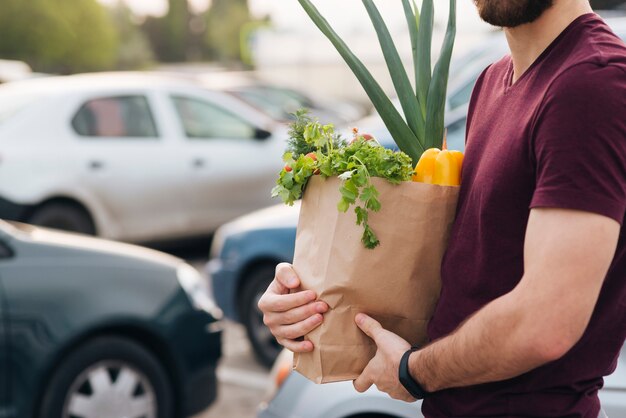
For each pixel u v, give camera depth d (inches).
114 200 321.4
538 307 51.3
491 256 56.9
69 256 159.3
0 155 302.2
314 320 64.3
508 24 57.1
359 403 115.6
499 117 58.9
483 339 54.2
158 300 163.5
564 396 57.7
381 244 62.7
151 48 3479.3
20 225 170.9
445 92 68.7
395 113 68.4
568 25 56.2
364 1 70.2
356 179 61.1
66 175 311.0
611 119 50.4
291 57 1032.2
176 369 165.3
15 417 148.6
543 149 52.1
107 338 158.9
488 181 56.4
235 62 2849.4
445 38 69.1
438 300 63.6
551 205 50.9
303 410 120.8
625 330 58.5
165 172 331.3
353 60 68.3
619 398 99.2
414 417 111.9
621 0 311.1
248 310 223.9
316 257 64.6
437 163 64.6
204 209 341.7
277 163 356.2
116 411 159.0
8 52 1736.0
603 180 50.3
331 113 639.8
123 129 328.2
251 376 218.8
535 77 56.3
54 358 151.6
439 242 63.4
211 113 349.4
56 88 323.9
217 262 229.3
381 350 62.6
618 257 55.9
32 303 151.3
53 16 1761.8
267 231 217.6
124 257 165.5
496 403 58.8
